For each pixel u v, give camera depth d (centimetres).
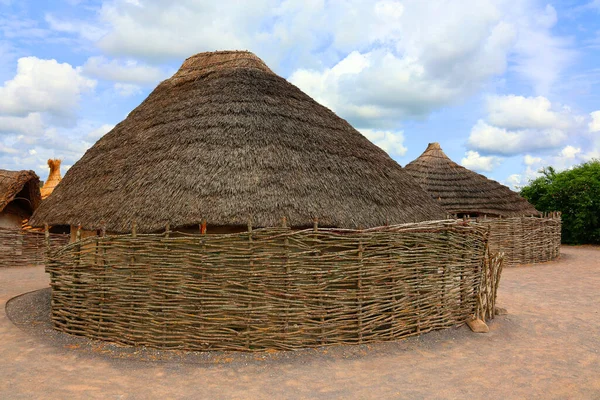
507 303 984
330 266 644
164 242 640
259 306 626
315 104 984
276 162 758
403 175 945
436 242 732
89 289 682
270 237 627
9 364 574
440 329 747
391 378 555
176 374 555
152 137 865
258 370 570
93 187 831
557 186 2500
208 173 729
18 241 1647
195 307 632
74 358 604
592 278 1344
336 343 655
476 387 534
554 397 512
